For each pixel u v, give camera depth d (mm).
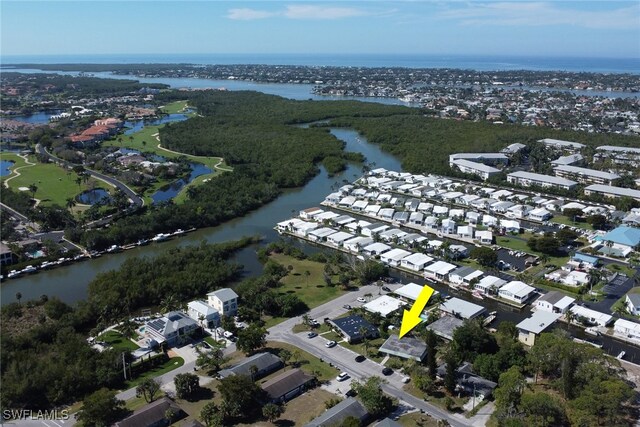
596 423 95000
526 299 157250
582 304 152625
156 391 109188
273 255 193500
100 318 140375
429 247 195375
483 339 121750
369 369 119812
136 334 135125
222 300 146250
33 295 162875
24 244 193625
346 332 132625
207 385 113312
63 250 192375
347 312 148250
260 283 161250
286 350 123562
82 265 187500
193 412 103875
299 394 110500
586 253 190000
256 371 114375
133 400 107875
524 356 116812
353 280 170500
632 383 112312
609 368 108438
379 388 104688
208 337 135000
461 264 184375
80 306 145000
